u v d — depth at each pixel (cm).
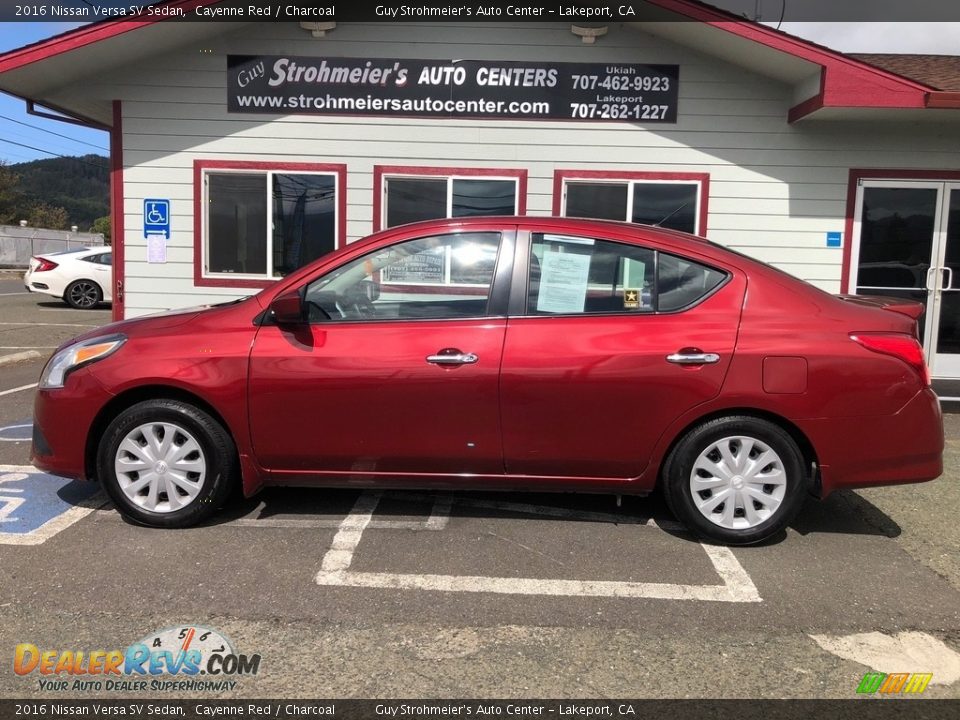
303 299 395
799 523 439
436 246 400
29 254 3731
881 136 765
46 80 769
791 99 766
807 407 373
